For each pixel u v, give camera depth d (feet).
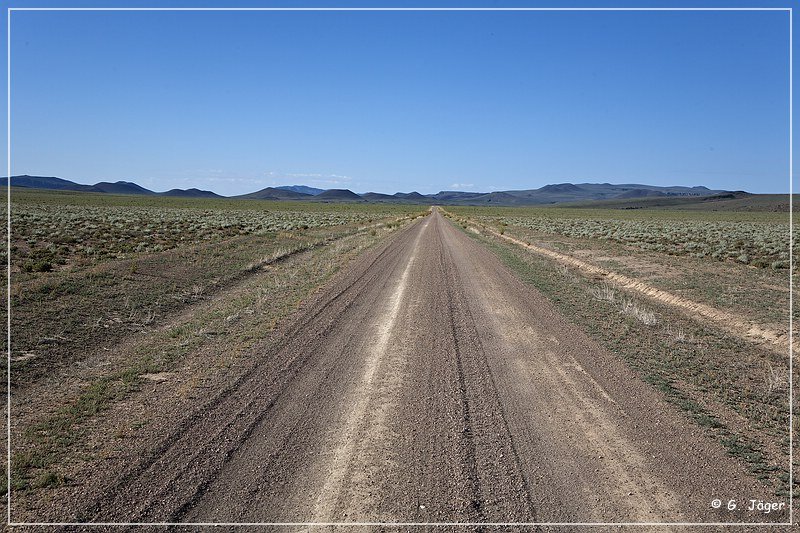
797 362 36.78
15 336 38.19
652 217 375.86
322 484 19.67
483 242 136.46
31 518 17.63
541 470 20.80
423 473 20.52
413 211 472.03
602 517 17.80
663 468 21.04
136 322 45.75
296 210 386.11
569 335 41.83
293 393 28.96
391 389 29.71
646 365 34.22
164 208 309.22
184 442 23.00
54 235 111.24
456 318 47.65
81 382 31.17
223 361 34.53
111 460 21.44
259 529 17.01
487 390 29.63
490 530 17.01
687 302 57.88
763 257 97.81
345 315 48.42
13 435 23.93
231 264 80.23
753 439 23.76
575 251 114.52
